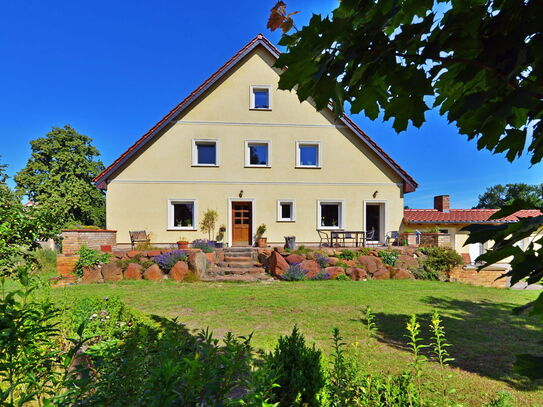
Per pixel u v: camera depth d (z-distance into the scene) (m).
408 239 13.32
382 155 14.27
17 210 4.55
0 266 4.30
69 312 4.20
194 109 13.75
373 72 1.05
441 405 2.43
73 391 1.48
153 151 13.37
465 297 7.70
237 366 1.56
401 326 5.33
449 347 4.40
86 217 27.83
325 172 14.27
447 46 0.95
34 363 1.67
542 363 0.78
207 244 12.23
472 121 1.03
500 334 4.99
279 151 14.12
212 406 1.40
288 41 1.03
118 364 1.79
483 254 0.85
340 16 1.01
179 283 9.35
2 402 1.34
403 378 2.42
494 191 45.38
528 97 0.81
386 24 0.95
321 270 10.36
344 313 6.05
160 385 1.25
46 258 12.40
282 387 2.45
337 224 14.45
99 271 9.82
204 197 13.55
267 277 10.02
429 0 0.98
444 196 17.86
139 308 6.41
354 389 2.42
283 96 14.27
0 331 1.42
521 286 9.89
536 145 0.97
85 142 29.47
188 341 2.08
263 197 13.89
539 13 0.83
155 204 13.22
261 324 5.38
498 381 3.40
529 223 0.77
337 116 1.12
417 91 1.02
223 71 13.80
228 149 13.84
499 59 0.88
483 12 0.90
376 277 10.51
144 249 11.66
